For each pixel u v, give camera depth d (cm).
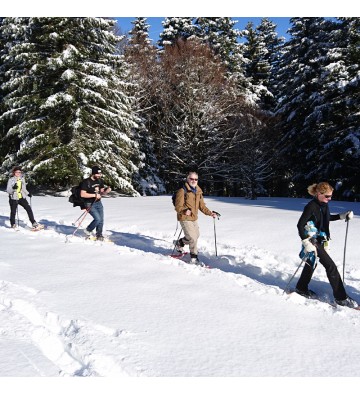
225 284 533
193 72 2795
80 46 2184
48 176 2095
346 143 2369
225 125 2761
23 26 2138
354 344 365
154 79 2861
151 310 434
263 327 398
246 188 2423
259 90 3588
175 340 362
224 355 337
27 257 674
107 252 712
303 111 2864
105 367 313
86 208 861
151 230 1012
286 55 3195
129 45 3092
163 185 2944
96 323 392
